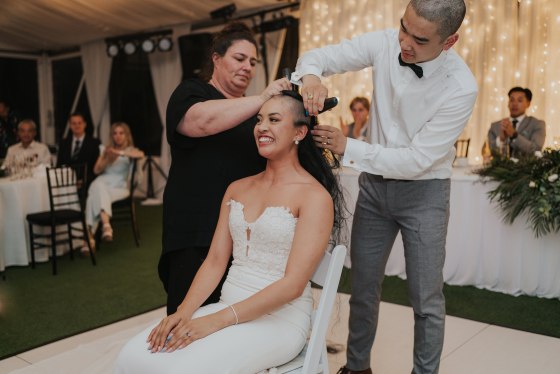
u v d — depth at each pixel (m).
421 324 2.26
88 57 9.73
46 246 4.92
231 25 2.26
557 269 3.88
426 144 2.07
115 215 7.58
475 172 4.17
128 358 1.64
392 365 2.89
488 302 3.88
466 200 4.15
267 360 1.67
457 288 4.20
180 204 2.21
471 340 3.22
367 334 2.48
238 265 1.89
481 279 4.19
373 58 2.24
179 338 1.61
